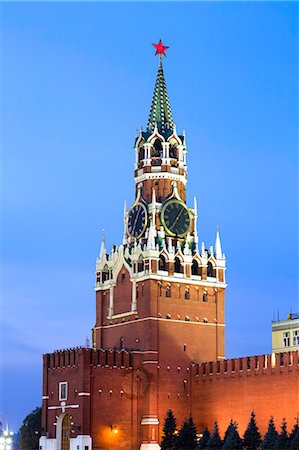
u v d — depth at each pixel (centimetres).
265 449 15050
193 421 18088
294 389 15988
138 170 19738
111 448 17338
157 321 18188
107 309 19325
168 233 19025
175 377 18162
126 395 17738
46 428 18188
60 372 18050
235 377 17300
